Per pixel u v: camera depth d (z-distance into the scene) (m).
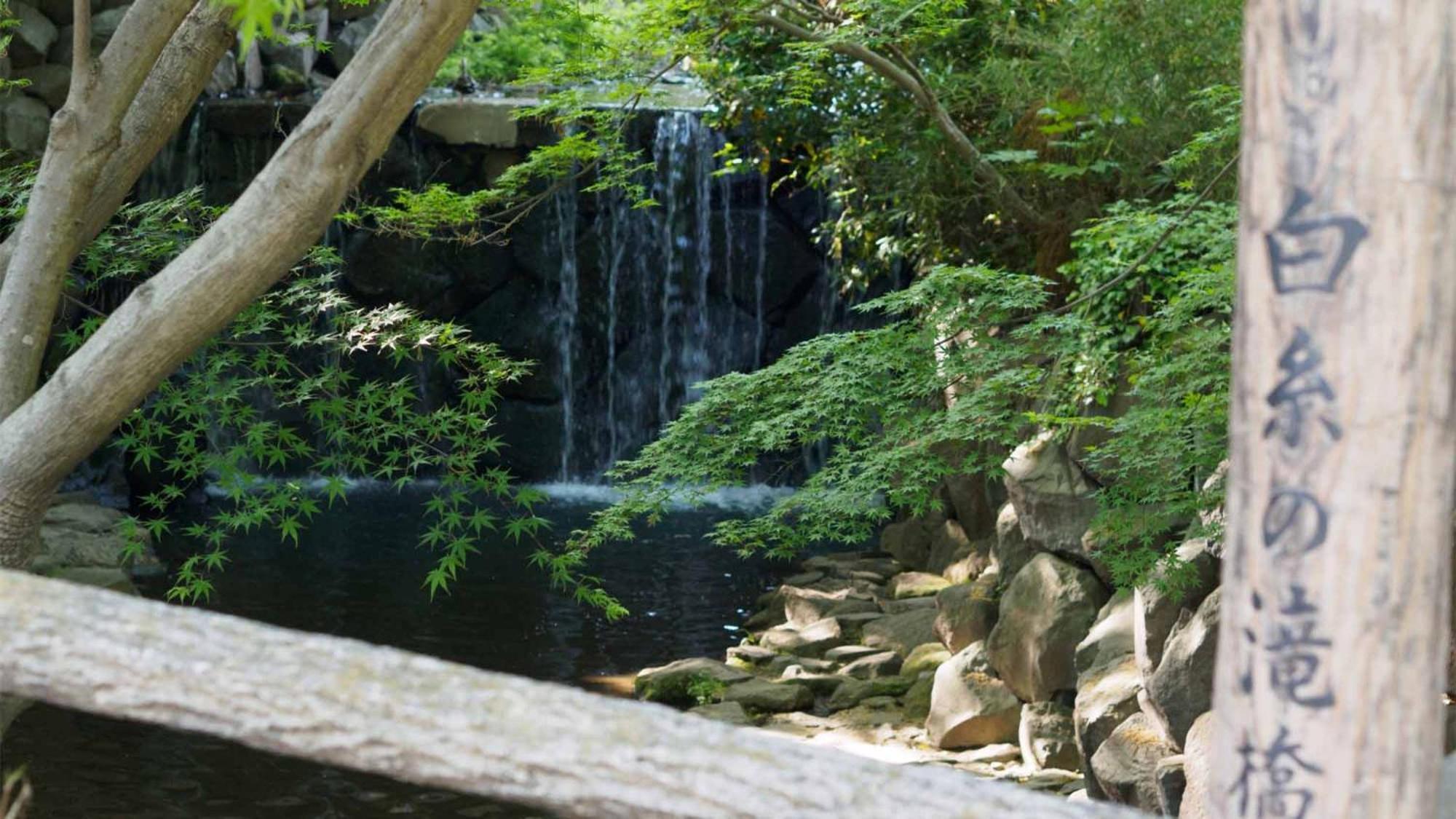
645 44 9.23
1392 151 1.43
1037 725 8.38
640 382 18.31
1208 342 6.26
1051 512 9.00
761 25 11.48
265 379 6.27
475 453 6.32
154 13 4.48
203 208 6.79
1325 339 1.46
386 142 3.99
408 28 3.77
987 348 6.91
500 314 17.84
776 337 18.30
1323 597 1.48
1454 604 3.99
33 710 8.88
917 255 13.16
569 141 8.13
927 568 13.09
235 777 7.93
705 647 11.20
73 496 13.62
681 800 1.66
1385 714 1.47
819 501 6.88
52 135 4.42
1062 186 11.01
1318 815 1.50
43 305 4.45
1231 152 8.10
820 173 13.44
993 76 10.48
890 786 1.66
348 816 7.44
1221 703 1.57
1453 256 1.46
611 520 6.92
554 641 11.16
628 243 17.88
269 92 17.84
